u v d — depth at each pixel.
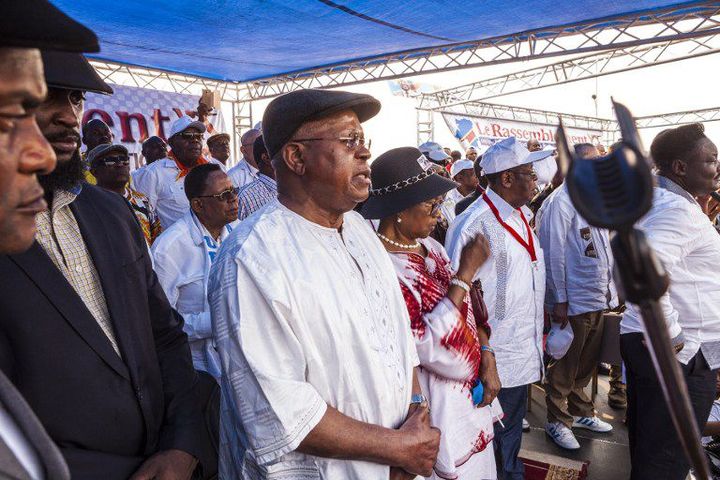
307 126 1.39
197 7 6.97
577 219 3.91
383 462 1.35
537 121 21.50
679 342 2.41
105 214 1.42
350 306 1.38
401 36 9.27
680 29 8.95
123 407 1.29
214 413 1.82
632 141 0.35
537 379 3.00
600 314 4.08
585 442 4.12
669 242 2.39
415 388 1.63
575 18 8.75
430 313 2.01
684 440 0.39
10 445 0.63
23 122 0.66
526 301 2.90
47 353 1.16
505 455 2.90
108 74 10.77
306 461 1.34
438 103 18.17
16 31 0.61
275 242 1.36
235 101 13.28
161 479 1.31
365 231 1.67
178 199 4.99
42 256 1.20
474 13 7.93
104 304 1.34
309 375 1.33
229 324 1.31
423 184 2.10
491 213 2.93
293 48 9.66
